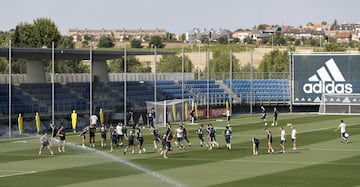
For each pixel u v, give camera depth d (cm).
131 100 12788
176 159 6738
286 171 5847
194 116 12438
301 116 14038
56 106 11119
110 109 12150
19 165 6347
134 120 12144
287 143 8300
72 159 6781
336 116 14000
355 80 14950
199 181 5319
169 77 15388
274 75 16600
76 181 5353
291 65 15275
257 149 7269
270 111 15900
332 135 9438
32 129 10438
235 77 16712
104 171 5900
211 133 7662
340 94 14938
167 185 5119
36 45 19912
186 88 14675
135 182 5278
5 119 10269
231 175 5631
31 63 11706
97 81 12925
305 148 7725
